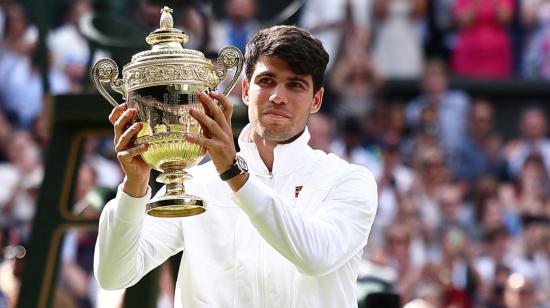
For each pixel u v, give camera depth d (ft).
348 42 65.87
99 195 34.14
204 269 20.31
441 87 67.72
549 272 59.93
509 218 63.05
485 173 66.39
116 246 19.51
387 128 65.10
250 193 18.97
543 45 71.87
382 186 61.31
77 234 49.57
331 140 61.05
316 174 20.76
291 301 20.15
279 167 20.70
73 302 44.01
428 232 59.00
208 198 20.63
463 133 67.26
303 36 20.34
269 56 20.15
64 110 28.60
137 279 20.43
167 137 18.93
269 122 20.20
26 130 60.29
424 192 62.13
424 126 65.87
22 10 62.49
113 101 19.83
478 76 70.08
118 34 31.48
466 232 60.85
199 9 31.50
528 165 67.00
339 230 19.95
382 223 58.13
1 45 61.98
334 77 65.26
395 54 67.97
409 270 56.18
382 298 29.84
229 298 20.15
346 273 20.56
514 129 69.56
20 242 54.19
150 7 32.53
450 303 54.90
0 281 38.70
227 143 18.79
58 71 60.80
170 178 19.36
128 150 18.83
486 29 70.95
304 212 20.47
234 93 41.16
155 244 20.47
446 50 70.33
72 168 29.01
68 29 61.26
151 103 19.03
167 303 37.86
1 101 60.59
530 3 72.08
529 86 70.33
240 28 58.49
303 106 20.30
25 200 56.90
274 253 20.21
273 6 58.59
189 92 19.07
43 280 28.78
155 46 19.66
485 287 56.95
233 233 20.39
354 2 66.23
